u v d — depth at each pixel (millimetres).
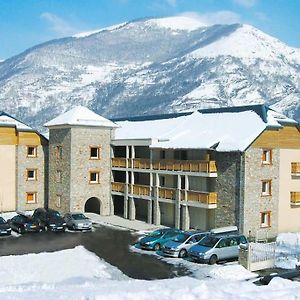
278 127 37719
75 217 41125
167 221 42719
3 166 48781
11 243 34531
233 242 29406
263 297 13375
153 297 13602
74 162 46188
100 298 13539
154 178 42594
